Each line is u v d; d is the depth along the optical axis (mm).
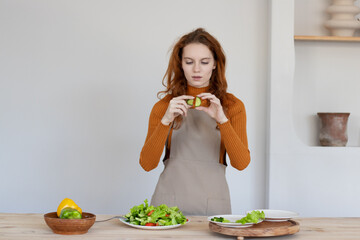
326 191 3439
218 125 2080
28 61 3631
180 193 2236
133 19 3635
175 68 2262
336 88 3678
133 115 3645
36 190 3639
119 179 3645
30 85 3631
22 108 3633
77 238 1499
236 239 1539
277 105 3441
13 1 3615
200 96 1996
